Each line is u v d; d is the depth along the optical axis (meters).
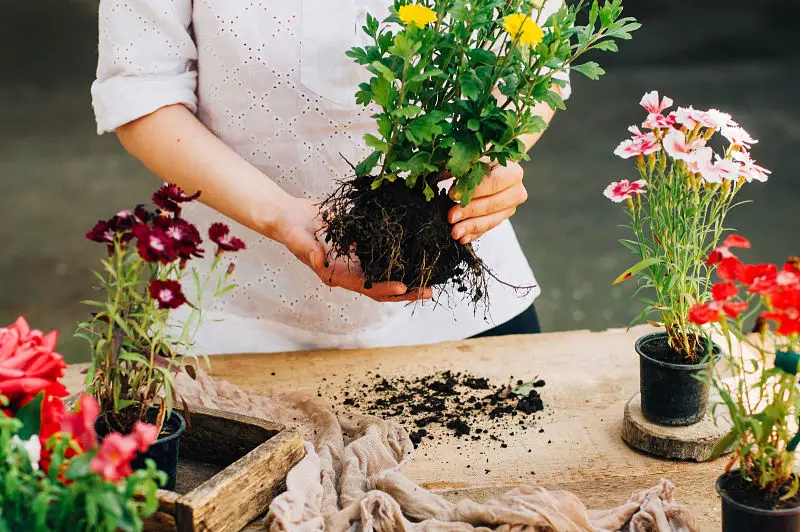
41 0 11.12
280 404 1.62
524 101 1.38
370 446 1.42
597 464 1.47
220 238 1.15
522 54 1.39
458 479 1.42
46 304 4.36
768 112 7.36
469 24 1.36
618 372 1.79
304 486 1.27
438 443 1.53
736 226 5.26
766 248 4.92
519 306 2.10
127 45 1.64
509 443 1.53
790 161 6.30
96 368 1.22
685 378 1.45
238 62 1.72
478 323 2.07
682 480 1.42
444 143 1.38
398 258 1.50
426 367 1.83
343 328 1.99
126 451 0.90
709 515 1.33
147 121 1.65
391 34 1.44
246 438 1.36
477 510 1.23
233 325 1.97
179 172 1.64
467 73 1.36
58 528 0.94
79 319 4.21
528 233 5.35
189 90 1.72
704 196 1.49
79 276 4.66
